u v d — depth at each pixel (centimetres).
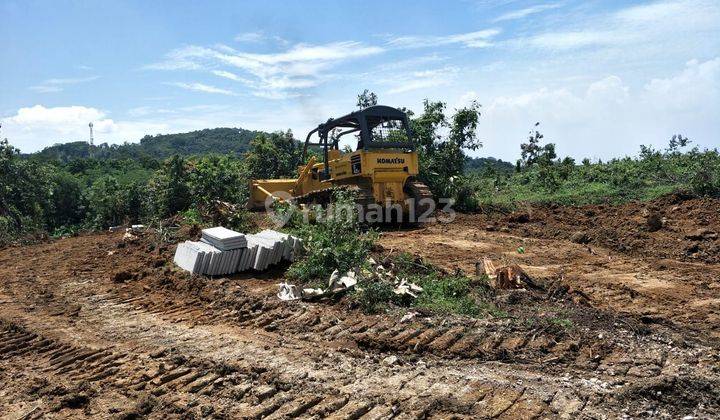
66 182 4497
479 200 2294
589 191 2333
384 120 1741
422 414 494
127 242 1473
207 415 511
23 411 538
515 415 489
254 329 758
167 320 819
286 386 561
